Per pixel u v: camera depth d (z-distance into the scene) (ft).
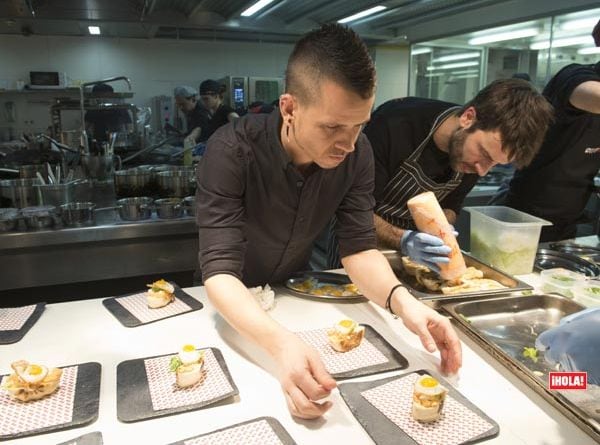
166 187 8.38
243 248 3.62
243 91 17.94
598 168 6.50
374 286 3.96
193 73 18.70
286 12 11.91
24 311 4.16
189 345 3.32
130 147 10.73
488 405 3.02
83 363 3.39
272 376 3.27
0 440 2.63
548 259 5.64
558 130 6.16
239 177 3.68
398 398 3.02
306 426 2.80
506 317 4.26
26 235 7.00
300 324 4.03
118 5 11.38
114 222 7.59
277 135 3.61
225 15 12.34
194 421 2.81
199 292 4.67
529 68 12.32
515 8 11.65
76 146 9.83
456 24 13.71
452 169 5.43
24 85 16.08
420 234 4.67
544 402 3.05
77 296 8.10
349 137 2.97
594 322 2.64
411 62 16.66
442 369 3.40
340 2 10.43
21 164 9.27
